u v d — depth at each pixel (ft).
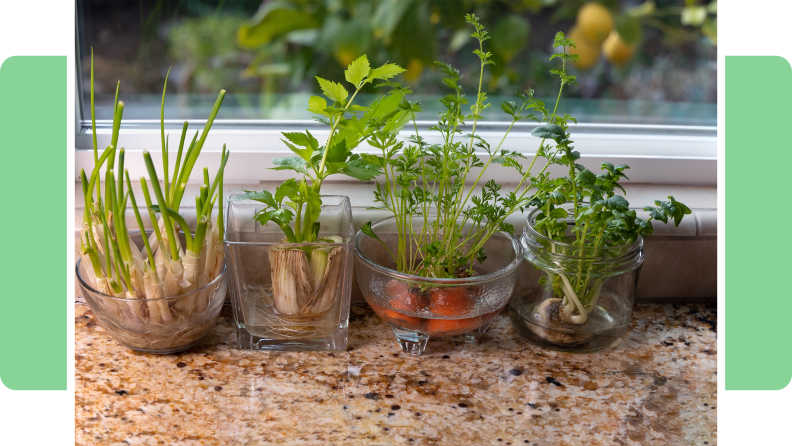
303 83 4.84
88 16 3.37
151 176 2.08
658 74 4.43
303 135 2.35
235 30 4.39
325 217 2.71
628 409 2.29
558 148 2.27
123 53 3.49
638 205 3.04
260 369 2.46
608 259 2.39
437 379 2.43
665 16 4.33
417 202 2.48
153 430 2.10
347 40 4.78
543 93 4.76
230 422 2.16
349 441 2.09
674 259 2.98
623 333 2.67
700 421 2.24
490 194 2.48
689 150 3.38
